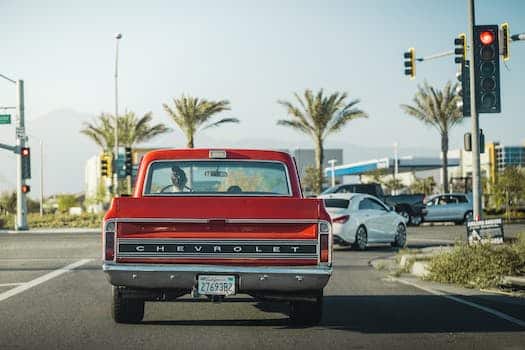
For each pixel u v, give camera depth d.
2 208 61.72
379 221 22.80
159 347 7.73
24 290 12.44
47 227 43.09
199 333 8.53
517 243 16.08
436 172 78.12
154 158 9.94
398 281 14.03
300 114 46.25
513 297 11.80
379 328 8.93
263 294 8.23
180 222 7.98
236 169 9.98
